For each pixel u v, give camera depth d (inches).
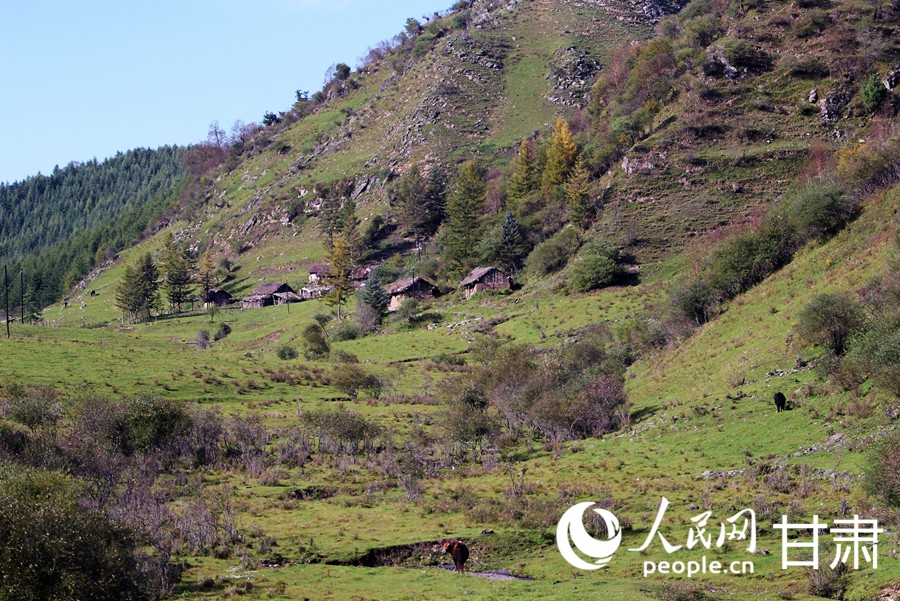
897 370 2041.1
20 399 2763.3
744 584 1369.3
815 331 2591.0
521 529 1728.6
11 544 1090.1
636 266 5398.6
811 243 3560.5
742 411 2459.4
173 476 2319.1
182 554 1579.7
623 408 2827.3
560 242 5944.9
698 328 3508.9
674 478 2055.9
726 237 4505.4
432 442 2815.0
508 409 3029.0
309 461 2600.9
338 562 1574.8
